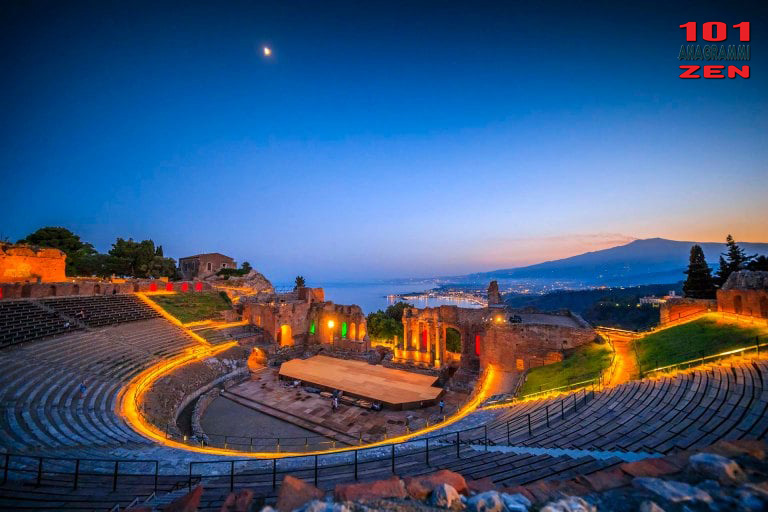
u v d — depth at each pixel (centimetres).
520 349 3734
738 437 1064
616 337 3575
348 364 4678
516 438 1647
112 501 1028
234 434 2997
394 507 536
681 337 2816
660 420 1403
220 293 6819
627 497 541
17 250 5022
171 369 3844
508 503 543
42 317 3906
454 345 6494
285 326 5697
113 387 3056
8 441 1844
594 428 1534
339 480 1155
